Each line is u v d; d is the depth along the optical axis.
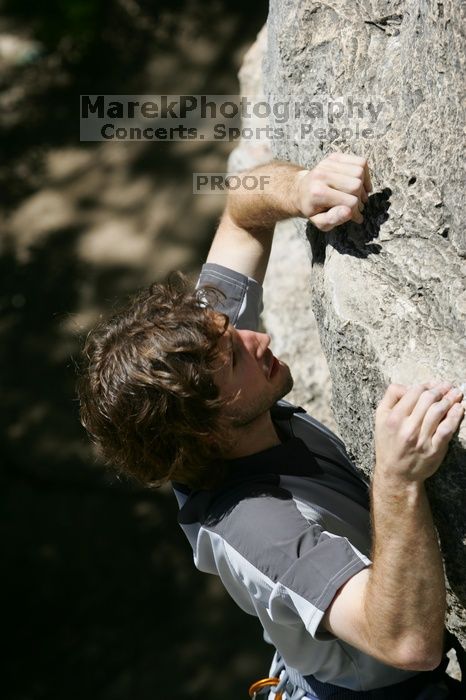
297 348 2.77
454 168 1.67
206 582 5.94
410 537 1.53
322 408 2.68
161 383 1.68
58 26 5.90
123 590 5.97
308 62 2.08
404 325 1.72
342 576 1.62
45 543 6.19
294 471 1.84
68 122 6.45
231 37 6.57
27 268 6.57
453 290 1.66
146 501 6.23
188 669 5.65
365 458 1.92
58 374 6.55
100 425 1.79
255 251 2.19
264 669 5.58
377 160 1.85
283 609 1.70
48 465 6.39
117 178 6.94
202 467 1.78
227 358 1.75
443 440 1.51
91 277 6.58
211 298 1.96
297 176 2.01
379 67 1.91
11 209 6.74
